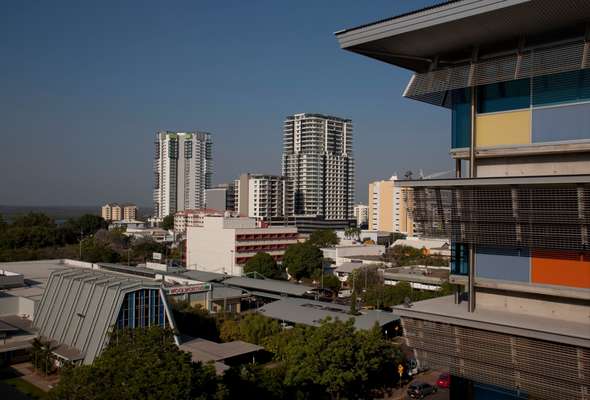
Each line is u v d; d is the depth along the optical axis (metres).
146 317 50.94
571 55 18.17
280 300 70.25
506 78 19.52
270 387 35.34
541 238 18.83
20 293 68.00
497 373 20.12
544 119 19.31
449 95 22.28
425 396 43.53
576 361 17.92
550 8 16.66
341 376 35.34
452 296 25.05
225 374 35.41
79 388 26.98
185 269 104.25
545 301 19.95
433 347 21.67
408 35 19.39
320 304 67.56
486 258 20.80
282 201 190.88
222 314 64.06
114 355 29.41
